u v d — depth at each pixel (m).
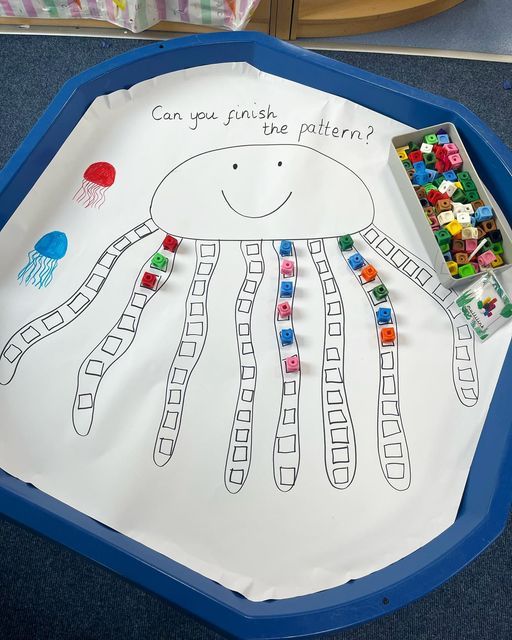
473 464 0.66
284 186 0.81
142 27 1.50
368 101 0.86
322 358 0.70
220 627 0.57
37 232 0.78
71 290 0.74
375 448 0.66
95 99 0.85
